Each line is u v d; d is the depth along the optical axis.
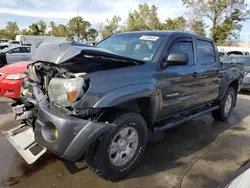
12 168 2.96
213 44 4.67
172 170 3.07
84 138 2.37
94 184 2.71
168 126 3.45
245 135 4.45
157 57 3.18
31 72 3.01
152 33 3.67
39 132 2.51
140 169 3.06
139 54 3.35
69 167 3.03
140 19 34.31
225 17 28.42
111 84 2.52
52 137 2.44
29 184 2.66
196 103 4.12
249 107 6.83
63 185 2.67
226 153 3.64
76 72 2.47
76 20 45.19
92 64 2.65
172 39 3.47
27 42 31.06
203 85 4.13
